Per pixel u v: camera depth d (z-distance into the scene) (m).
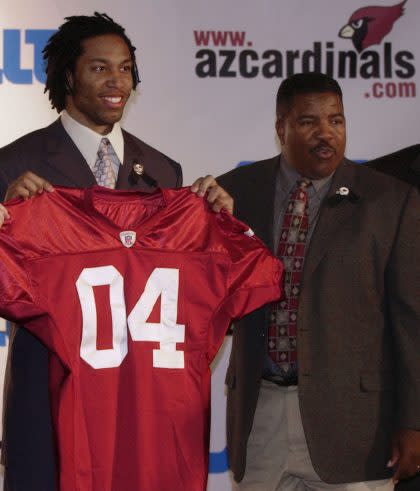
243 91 12.95
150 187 9.68
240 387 9.67
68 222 8.51
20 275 8.23
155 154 10.05
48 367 8.71
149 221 8.68
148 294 8.61
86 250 8.52
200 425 8.66
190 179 12.99
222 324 8.90
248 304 8.94
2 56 12.84
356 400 9.30
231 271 8.91
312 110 9.52
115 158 9.60
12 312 8.21
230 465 9.96
